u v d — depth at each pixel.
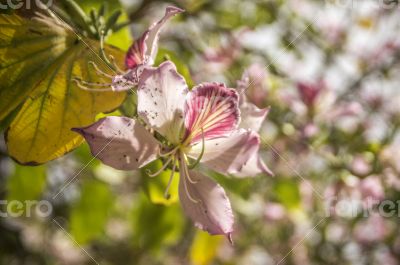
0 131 0.46
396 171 0.75
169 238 0.77
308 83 0.77
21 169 0.63
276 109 0.75
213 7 0.83
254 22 0.91
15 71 0.46
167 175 0.51
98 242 0.96
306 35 0.91
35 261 1.04
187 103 0.43
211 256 0.73
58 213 0.68
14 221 1.00
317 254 1.01
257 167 0.45
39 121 0.45
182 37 0.78
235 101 0.43
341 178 0.75
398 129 0.82
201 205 0.44
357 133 0.77
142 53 0.44
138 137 0.42
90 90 0.46
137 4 0.69
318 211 0.85
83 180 0.69
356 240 1.07
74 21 0.48
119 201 1.00
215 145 0.44
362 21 1.03
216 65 0.79
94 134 0.41
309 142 0.75
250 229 0.94
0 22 0.46
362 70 1.03
